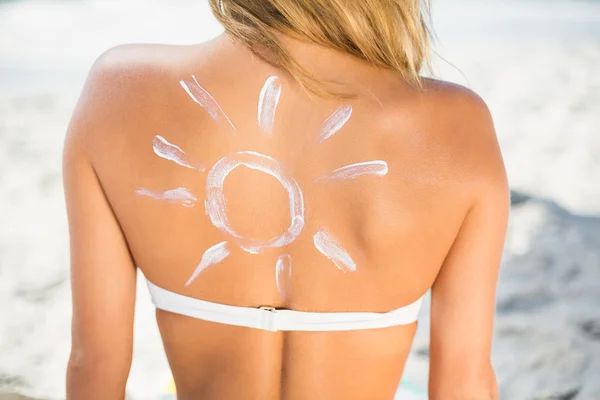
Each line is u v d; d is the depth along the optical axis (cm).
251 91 115
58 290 404
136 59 120
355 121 113
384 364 123
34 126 696
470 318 123
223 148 116
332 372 122
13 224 489
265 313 120
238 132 115
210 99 116
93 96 120
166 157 117
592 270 407
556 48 1094
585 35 1210
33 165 594
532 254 427
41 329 360
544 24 1318
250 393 124
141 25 1232
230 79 115
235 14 116
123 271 128
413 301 121
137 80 118
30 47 1062
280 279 119
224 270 120
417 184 113
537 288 391
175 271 122
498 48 1091
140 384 318
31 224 490
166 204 118
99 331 129
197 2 1427
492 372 128
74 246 126
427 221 115
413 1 114
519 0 1573
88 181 122
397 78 114
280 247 117
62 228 487
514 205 488
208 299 122
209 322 123
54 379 313
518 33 1224
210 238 119
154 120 117
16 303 385
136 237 122
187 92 116
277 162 115
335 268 117
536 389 312
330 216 115
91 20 1254
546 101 833
